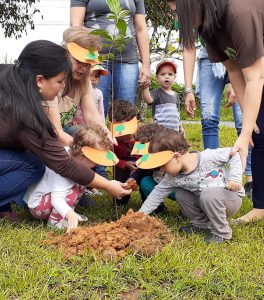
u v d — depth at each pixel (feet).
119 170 12.87
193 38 9.00
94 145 10.19
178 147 9.74
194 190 10.12
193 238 9.75
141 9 14.78
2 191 10.33
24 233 9.41
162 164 9.51
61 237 9.09
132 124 12.59
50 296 7.05
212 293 7.46
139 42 14.93
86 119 12.53
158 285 7.59
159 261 8.18
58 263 8.05
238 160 9.78
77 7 14.11
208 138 14.69
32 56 9.44
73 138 10.62
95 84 13.75
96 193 13.83
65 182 10.10
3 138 9.90
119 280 7.56
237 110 14.61
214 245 9.45
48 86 9.62
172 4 9.53
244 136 9.83
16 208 11.89
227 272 8.01
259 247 9.43
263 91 10.77
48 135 9.53
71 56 11.35
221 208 9.64
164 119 16.12
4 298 6.85
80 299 7.00
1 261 8.02
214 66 13.93
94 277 7.52
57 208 9.81
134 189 10.79
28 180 10.44
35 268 7.83
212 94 14.46
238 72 10.98
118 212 11.67
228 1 9.05
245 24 9.01
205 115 14.57
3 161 10.09
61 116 12.25
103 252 8.25
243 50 9.25
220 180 9.99
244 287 7.66
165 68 16.16
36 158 10.49
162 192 10.41
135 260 8.17
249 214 11.48
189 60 13.65
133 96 14.60
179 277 7.83
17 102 9.41
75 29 11.48
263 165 11.23
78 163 9.81
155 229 9.28
